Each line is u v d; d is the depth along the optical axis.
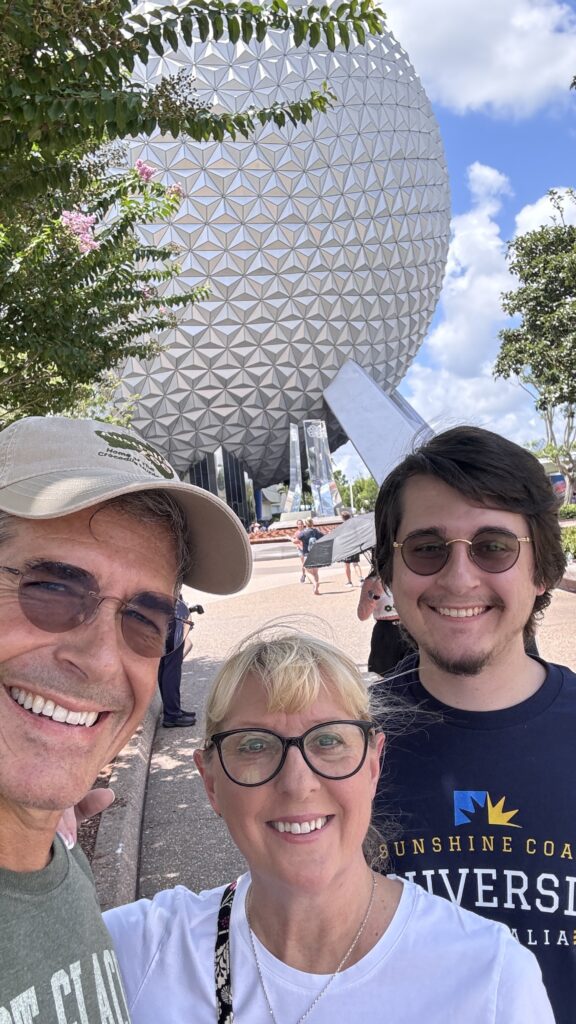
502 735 2.09
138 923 1.69
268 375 40.78
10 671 1.39
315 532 20.25
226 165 35.06
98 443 1.58
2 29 2.82
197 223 35.56
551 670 2.24
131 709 1.54
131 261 7.80
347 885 1.55
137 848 4.91
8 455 1.52
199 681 9.69
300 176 36.06
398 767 2.13
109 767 6.09
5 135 3.36
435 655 2.18
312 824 1.54
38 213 6.32
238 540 1.71
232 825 1.59
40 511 1.39
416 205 40.25
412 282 41.91
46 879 1.39
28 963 1.27
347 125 36.41
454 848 2.02
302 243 37.25
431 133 42.66
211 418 42.28
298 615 1.96
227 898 1.67
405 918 1.55
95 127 3.46
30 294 6.16
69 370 6.66
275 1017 1.49
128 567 1.49
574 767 2.03
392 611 4.59
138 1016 1.55
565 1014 1.85
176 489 1.55
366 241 38.56
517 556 2.15
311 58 35.09
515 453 2.20
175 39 3.34
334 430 49.09
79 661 1.41
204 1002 1.54
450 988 1.45
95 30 3.03
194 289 9.24
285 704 1.56
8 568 1.42
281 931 1.54
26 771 1.36
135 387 39.00
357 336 40.97
